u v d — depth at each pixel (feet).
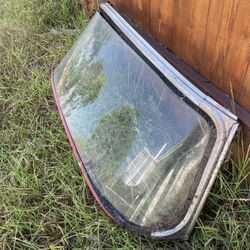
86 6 7.91
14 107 6.93
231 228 4.82
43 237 5.32
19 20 8.60
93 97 5.67
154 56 4.86
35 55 7.93
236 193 4.93
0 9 9.32
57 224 5.37
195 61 5.09
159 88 4.73
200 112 4.25
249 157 4.73
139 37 5.18
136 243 5.02
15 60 7.83
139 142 4.90
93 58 5.88
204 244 4.82
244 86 4.45
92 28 6.15
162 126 4.66
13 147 6.45
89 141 5.50
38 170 6.01
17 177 5.86
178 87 4.46
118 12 6.01
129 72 5.21
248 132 4.56
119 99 5.27
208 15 4.48
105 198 5.20
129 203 4.99
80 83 5.97
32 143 6.31
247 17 3.98
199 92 4.32
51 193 5.61
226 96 4.79
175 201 4.60
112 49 5.58
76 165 5.87
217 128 4.08
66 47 7.84
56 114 6.68
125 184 4.99
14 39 8.34
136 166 4.90
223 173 5.02
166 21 5.34
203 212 5.05
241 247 4.72
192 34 4.91
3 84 7.45
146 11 5.74
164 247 4.95
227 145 4.10
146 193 4.82
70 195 5.57
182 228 4.68
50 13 8.68
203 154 4.24
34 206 5.60
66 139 6.30
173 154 4.52
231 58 4.44
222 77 4.73
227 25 4.27
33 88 7.15
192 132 4.32
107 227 5.19
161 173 4.65
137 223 4.99
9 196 5.70
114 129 5.23
